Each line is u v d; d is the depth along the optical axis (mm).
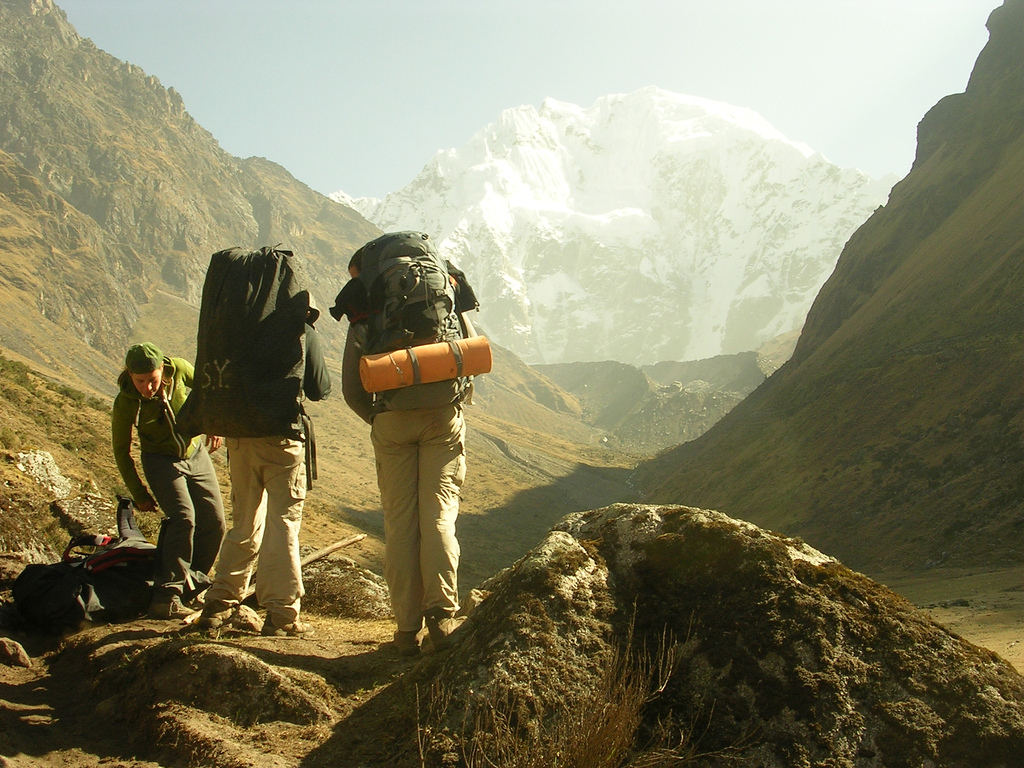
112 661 4496
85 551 5957
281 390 4746
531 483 179000
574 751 2957
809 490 79750
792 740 3090
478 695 3207
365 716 3609
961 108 156875
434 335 4484
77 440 25359
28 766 3311
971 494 59969
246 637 4879
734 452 110812
